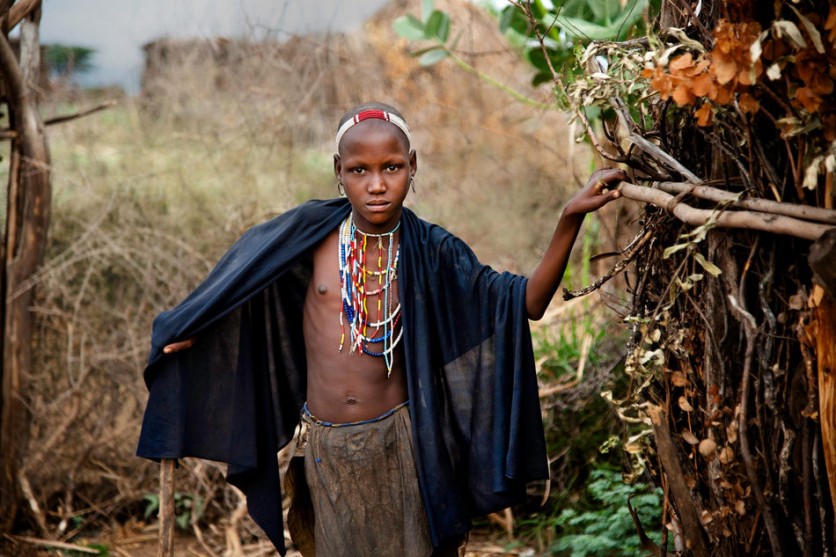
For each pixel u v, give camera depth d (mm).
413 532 2715
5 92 4137
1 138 4172
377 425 2705
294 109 5633
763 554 2258
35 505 4215
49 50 5789
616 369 4270
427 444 2641
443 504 2645
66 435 4434
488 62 7973
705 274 2283
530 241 6695
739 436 2174
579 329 4816
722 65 1964
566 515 3945
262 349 2941
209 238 4883
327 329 2738
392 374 2732
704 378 2311
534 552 3984
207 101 5555
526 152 7340
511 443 2586
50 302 4473
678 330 2344
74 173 4969
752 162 2090
